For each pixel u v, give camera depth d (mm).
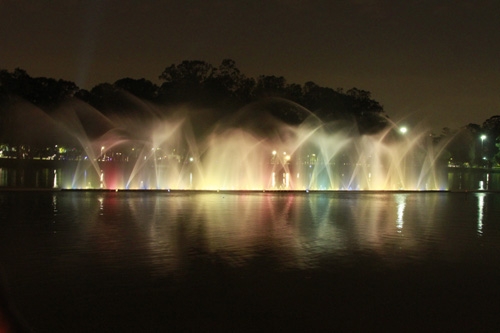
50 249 11062
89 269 9336
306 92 65500
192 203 21500
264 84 61312
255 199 24203
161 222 15453
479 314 7188
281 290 8219
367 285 8609
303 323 6742
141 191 27016
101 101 60562
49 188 26188
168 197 24188
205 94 56469
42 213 17078
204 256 10617
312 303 7570
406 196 28719
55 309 7102
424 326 6699
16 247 11242
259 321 6781
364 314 7125
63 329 6375
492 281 8992
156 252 10922
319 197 26531
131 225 14695
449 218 18062
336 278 9047
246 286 8414
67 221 15258
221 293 7988
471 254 11367
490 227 15719
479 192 32594
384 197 27719
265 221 16203
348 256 10953
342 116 64188
